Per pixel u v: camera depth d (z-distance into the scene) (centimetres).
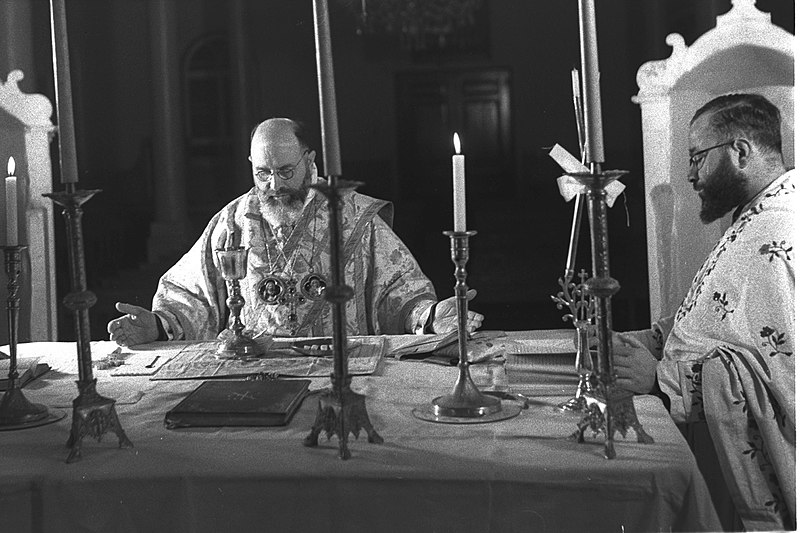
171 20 773
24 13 688
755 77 408
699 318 221
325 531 158
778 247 217
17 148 461
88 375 169
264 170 338
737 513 220
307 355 250
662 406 193
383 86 745
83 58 779
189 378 228
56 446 175
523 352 218
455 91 742
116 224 771
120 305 283
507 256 724
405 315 333
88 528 160
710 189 253
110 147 779
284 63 770
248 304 334
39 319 462
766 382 206
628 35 703
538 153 732
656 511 152
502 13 730
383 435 174
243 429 181
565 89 731
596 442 167
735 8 408
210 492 159
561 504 154
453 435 173
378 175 752
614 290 158
